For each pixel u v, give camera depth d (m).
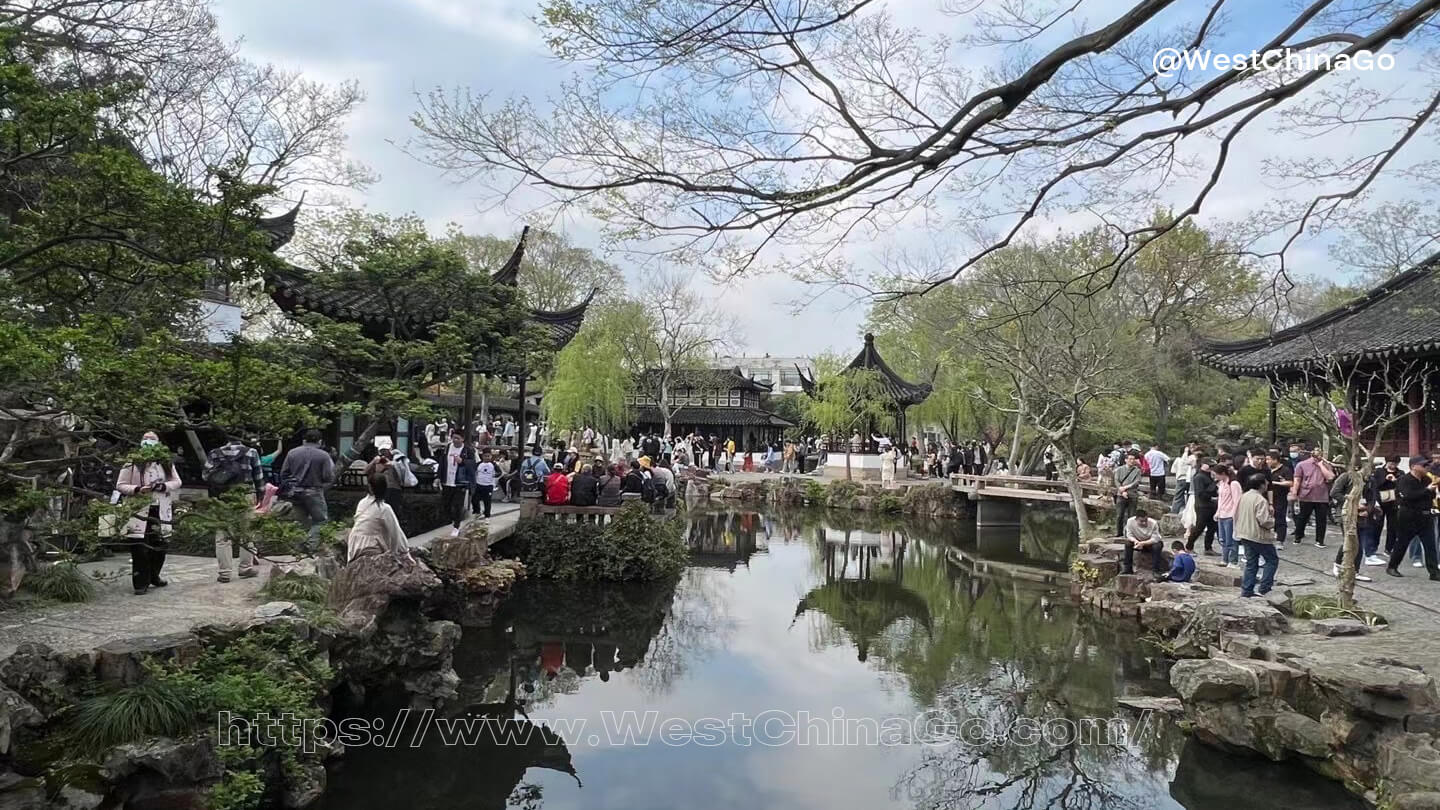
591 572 16.86
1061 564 21.58
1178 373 32.81
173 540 11.20
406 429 19.28
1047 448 33.56
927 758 8.87
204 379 5.99
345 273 14.92
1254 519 11.49
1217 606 10.83
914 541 26.53
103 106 6.13
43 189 6.59
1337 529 18.95
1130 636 13.45
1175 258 21.67
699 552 24.05
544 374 19.39
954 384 35.41
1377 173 5.84
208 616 7.82
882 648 13.41
